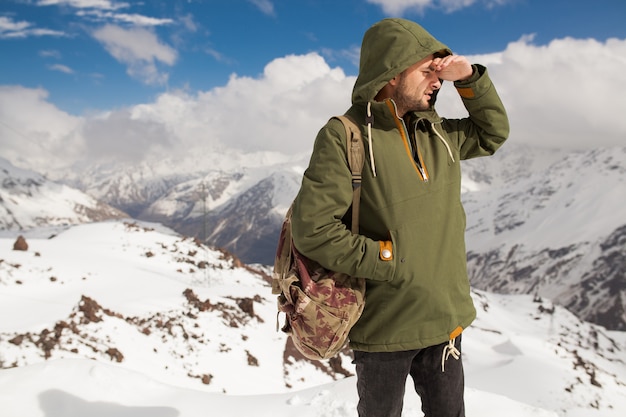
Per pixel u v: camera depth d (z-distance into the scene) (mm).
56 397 4516
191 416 4500
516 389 41094
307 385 27828
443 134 2621
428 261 2320
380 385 2514
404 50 2287
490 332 63375
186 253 48969
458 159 2619
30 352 17781
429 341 2354
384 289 2344
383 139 2346
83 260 37750
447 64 2389
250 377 25375
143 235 51812
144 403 4711
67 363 5105
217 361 25562
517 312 88438
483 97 2629
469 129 2820
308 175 2314
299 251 2338
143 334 24406
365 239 2240
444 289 2363
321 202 2227
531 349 52656
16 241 35188
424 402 2684
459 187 2553
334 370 32188
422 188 2350
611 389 44344
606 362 65125
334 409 4613
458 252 2469
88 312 22703
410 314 2338
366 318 2420
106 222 55750
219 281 42438
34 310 23656
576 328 83500
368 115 2342
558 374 44000
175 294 33062
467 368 48688
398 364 2459
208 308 31438
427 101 2494
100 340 21266
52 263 33812
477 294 92250
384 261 2225
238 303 34938
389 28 2344
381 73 2287
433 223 2350
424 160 2439
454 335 2412
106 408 4504
